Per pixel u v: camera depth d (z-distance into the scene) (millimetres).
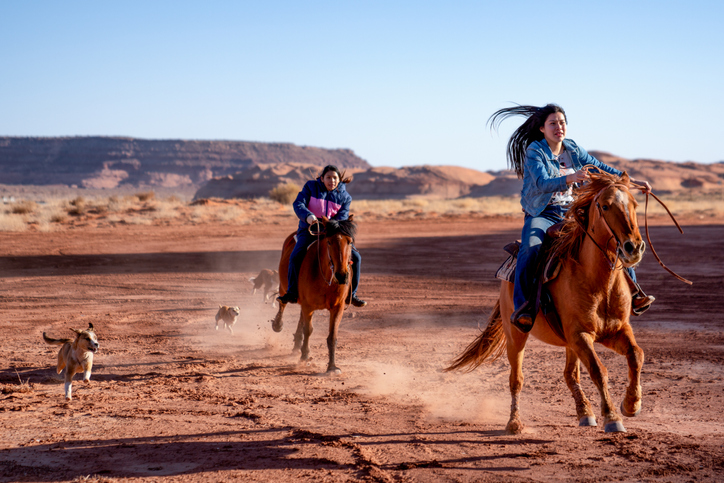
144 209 46312
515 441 5699
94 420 6477
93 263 22531
